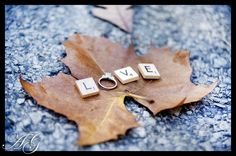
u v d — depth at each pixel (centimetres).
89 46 38
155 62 38
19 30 42
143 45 43
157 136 33
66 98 33
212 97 37
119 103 33
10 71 37
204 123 35
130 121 32
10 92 35
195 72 40
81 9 46
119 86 35
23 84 33
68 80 34
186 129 34
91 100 33
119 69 36
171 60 38
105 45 38
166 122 34
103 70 36
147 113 35
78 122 31
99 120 32
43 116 34
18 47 40
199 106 36
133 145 32
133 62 38
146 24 46
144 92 34
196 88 35
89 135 31
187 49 43
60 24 44
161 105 33
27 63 38
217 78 40
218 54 43
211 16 47
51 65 38
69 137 32
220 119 35
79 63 36
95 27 44
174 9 48
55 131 33
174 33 45
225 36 45
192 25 46
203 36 45
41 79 37
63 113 32
